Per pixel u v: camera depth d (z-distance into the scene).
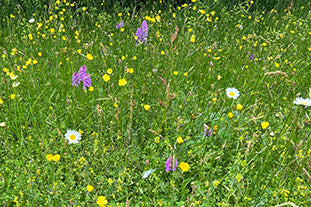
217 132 2.74
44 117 3.00
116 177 2.54
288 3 6.54
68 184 2.37
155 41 4.72
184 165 2.12
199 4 5.71
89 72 3.71
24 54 3.98
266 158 2.52
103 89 3.20
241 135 2.77
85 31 5.02
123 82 2.92
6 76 3.51
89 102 3.07
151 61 3.97
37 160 2.44
